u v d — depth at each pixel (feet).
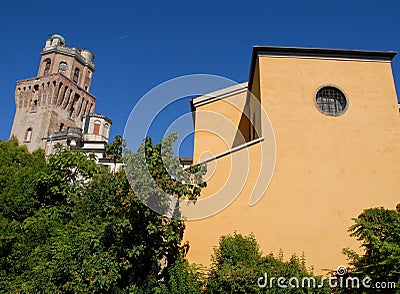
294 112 40.52
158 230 31.65
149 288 30.48
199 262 33.88
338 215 36.40
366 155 39.06
